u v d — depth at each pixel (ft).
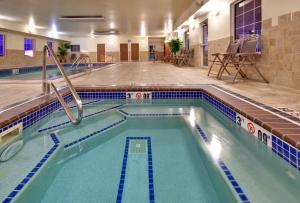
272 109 9.23
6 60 44.01
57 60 10.59
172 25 50.62
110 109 14.16
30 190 5.80
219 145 8.52
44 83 13.28
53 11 34.40
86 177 6.52
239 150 8.07
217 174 6.47
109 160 7.61
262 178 6.14
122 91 16.08
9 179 6.21
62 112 12.99
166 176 6.53
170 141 9.30
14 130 8.83
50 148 8.32
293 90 13.58
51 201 5.40
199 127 10.75
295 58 13.80
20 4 30.17
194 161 7.52
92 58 74.28
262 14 17.47
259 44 17.75
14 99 11.91
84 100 16.06
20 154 7.76
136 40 74.23
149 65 46.75
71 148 8.58
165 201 5.36
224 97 11.91
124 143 9.12
